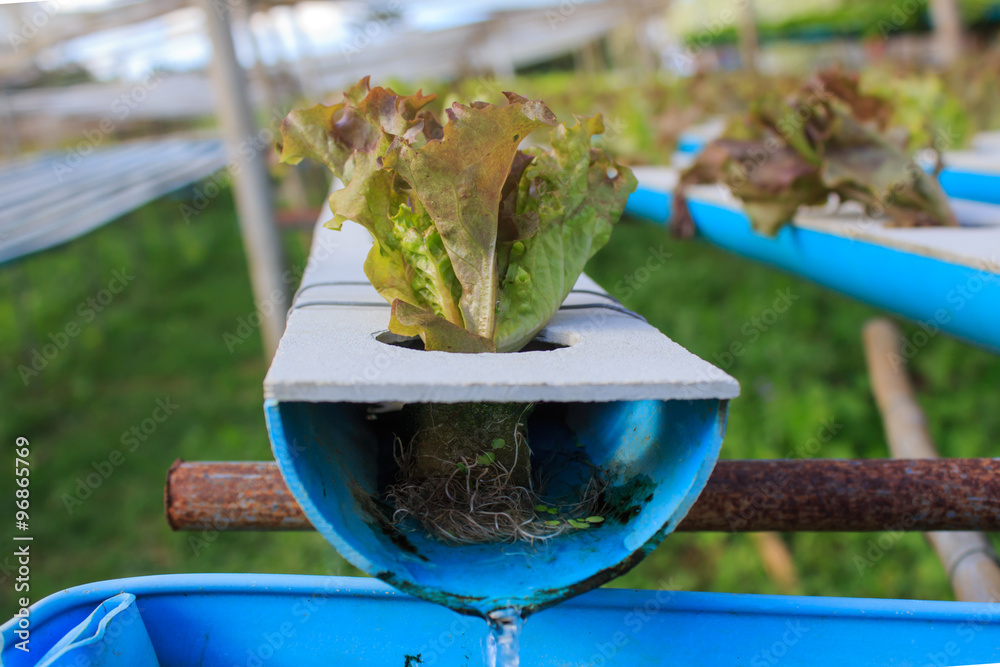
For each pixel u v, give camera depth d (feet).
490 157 4.72
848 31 52.34
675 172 18.60
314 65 32.22
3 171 34.01
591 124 5.54
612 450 5.43
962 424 16.44
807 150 9.75
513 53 46.80
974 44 43.98
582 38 48.42
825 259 9.98
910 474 5.64
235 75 17.83
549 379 3.83
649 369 4.05
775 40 54.95
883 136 9.73
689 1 60.64
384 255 5.30
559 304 5.42
